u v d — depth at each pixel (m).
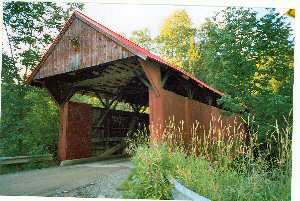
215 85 9.65
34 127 12.61
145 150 6.80
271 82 8.55
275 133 7.33
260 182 4.44
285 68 8.28
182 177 5.55
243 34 8.55
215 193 4.59
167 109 9.09
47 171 9.42
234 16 8.57
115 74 10.55
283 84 8.16
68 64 10.27
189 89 11.01
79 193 6.33
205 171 5.34
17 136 11.94
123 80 11.73
